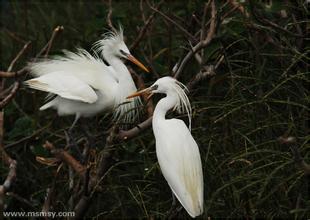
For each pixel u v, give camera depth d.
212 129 8.97
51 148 8.02
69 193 9.30
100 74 10.12
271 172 7.80
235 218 8.62
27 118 10.40
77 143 10.59
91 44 11.31
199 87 9.79
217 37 9.58
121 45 10.24
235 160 7.89
